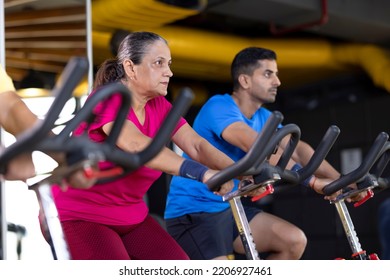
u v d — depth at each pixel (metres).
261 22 8.88
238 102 4.11
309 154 3.89
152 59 3.00
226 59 8.59
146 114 3.10
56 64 4.45
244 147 3.60
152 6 6.81
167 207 4.09
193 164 2.43
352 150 9.54
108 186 2.93
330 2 8.02
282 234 3.83
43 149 1.60
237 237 4.12
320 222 9.71
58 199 2.96
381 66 8.80
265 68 4.03
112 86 1.67
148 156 1.82
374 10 8.41
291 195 10.08
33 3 4.45
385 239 3.94
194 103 10.14
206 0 6.93
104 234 2.93
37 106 4.34
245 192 2.57
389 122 9.19
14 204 3.75
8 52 4.32
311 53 9.01
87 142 1.66
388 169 8.80
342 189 3.22
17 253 3.71
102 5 7.04
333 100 10.21
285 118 10.46
